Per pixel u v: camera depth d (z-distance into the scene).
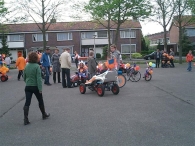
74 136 5.30
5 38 50.06
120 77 12.02
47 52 13.90
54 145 4.84
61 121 6.52
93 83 10.51
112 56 11.33
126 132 5.42
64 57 12.70
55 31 51.03
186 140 4.84
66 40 51.59
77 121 6.44
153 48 65.94
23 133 5.68
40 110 7.39
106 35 51.31
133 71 14.66
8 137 5.43
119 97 9.60
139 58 49.06
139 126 5.81
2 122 6.67
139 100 8.87
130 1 28.59
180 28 31.27
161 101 8.57
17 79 18.30
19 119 6.93
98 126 5.93
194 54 54.62
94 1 29.03
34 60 6.67
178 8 30.30
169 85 12.44
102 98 9.53
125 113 7.06
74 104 8.59
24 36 51.47
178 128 5.58
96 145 4.73
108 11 29.33
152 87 11.95
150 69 14.80
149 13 29.33
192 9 29.48
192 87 11.59
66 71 12.77
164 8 30.33
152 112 7.07
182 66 26.70
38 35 51.62
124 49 51.41
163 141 4.82
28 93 6.56
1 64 18.80
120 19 30.39
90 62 12.35
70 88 12.63
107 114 7.02
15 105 8.85
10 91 12.35
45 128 5.99
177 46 58.56
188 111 7.07
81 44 51.62
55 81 14.99
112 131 5.52
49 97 10.16
